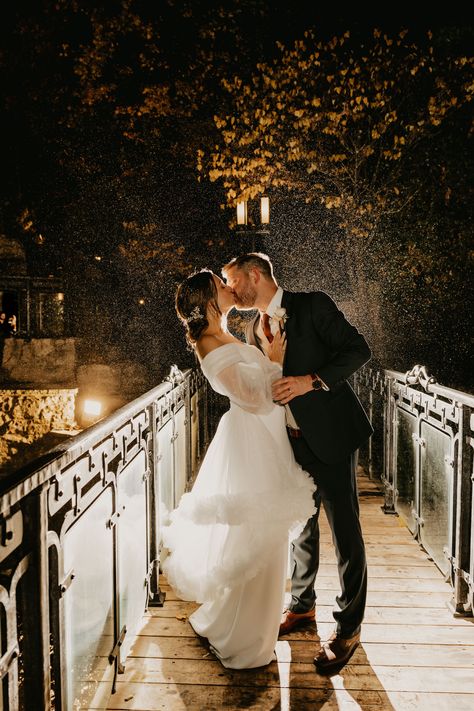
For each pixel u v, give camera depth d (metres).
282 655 2.74
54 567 1.67
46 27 11.69
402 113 10.88
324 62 10.61
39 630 1.50
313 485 2.54
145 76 12.11
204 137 12.43
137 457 2.95
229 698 2.41
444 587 3.55
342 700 2.40
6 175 13.34
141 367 16.69
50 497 1.61
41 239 14.73
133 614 2.85
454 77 10.22
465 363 13.25
